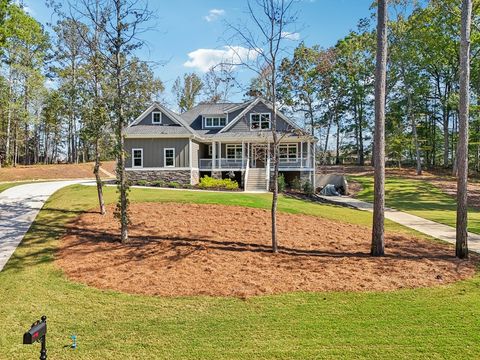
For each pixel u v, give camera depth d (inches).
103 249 378.0
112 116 450.3
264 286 287.0
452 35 1235.2
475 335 206.8
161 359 187.3
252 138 1052.5
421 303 254.2
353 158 2025.1
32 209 565.0
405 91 1485.0
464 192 373.4
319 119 1760.6
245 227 470.9
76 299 264.7
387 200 948.6
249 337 208.2
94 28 500.4
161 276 309.1
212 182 971.3
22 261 344.8
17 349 200.2
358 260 355.9
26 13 1056.8
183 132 1023.0
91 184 885.8
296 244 411.8
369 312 239.6
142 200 608.1
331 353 189.5
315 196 968.3
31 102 1520.7
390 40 1352.1
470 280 304.5
